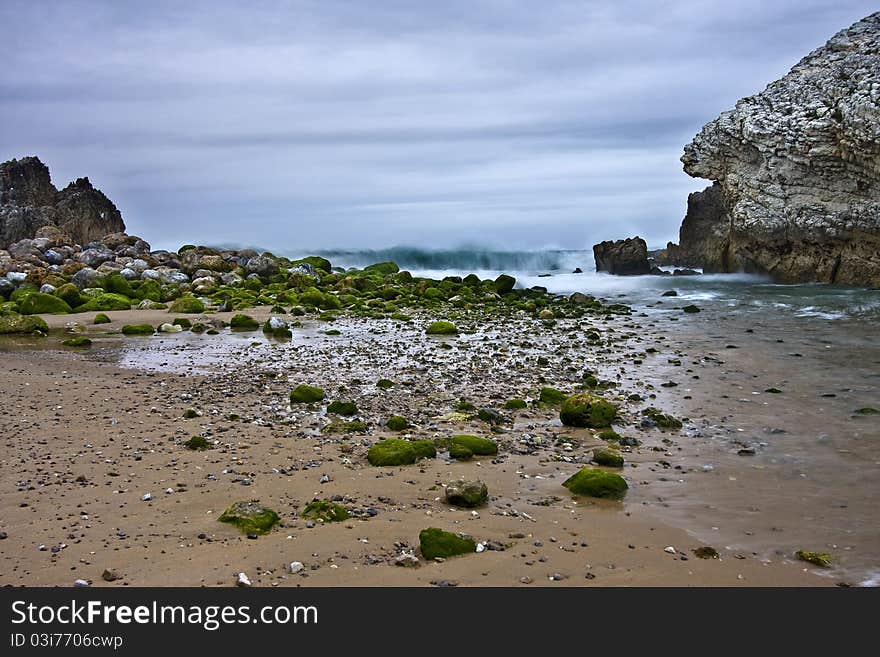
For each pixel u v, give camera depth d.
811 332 23.33
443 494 9.66
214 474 10.21
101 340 23.67
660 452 11.70
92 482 9.86
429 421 13.39
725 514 9.06
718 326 25.52
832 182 35.72
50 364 18.88
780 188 37.94
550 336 24.20
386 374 17.92
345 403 13.88
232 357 20.39
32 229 59.59
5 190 62.06
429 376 17.62
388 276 46.91
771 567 7.64
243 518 8.45
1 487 9.64
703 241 52.00
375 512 8.95
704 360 19.36
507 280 40.22
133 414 13.48
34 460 10.75
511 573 7.42
